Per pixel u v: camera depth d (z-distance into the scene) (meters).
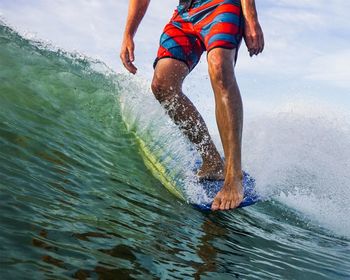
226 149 2.29
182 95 2.73
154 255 1.43
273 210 2.84
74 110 3.08
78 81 3.62
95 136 2.79
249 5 2.45
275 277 1.60
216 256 1.63
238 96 2.35
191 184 2.54
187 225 1.92
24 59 3.66
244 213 2.55
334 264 1.97
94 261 1.24
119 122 3.18
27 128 2.30
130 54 2.86
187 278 1.34
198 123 2.70
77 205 1.63
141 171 2.52
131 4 2.87
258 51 2.47
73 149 2.35
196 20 2.66
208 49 2.44
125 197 1.97
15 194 1.49
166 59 2.73
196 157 2.75
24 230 1.27
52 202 1.56
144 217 1.80
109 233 1.47
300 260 1.90
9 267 1.06
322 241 2.40
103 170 2.26
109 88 3.65
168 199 2.23
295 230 2.50
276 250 1.96
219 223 2.15
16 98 2.74
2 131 2.07
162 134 2.90
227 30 2.41
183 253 1.55
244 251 1.80
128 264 1.30
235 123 2.29
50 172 1.87
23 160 1.86
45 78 3.38
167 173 2.60
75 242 1.32
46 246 1.22
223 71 2.33
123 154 2.69
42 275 1.08
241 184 2.27
